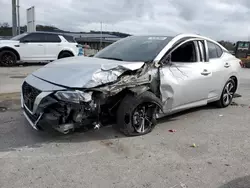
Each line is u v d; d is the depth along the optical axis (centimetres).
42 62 1405
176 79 427
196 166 315
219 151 358
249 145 381
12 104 554
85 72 354
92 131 411
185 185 275
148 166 311
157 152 348
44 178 280
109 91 347
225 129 447
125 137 392
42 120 338
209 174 297
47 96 333
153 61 402
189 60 468
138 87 378
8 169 295
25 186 265
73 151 344
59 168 301
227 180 286
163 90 411
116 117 385
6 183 269
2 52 1195
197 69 469
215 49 543
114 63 388
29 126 426
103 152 343
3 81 811
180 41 454
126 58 433
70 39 1388
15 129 412
